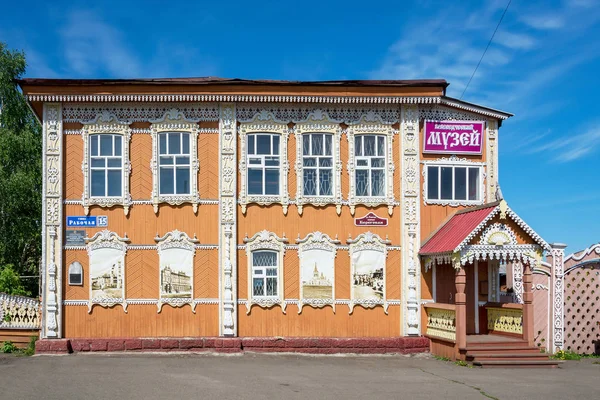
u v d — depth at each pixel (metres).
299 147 19.67
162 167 19.41
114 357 17.94
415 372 16.05
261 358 18.11
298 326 19.31
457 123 20.25
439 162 20.09
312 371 15.99
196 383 13.94
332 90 19.34
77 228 18.98
